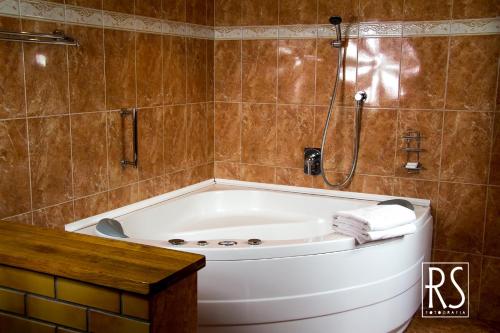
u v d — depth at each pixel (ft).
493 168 9.80
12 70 7.43
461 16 9.67
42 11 7.76
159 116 10.41
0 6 7.16
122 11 9.23
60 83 8.20
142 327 3.54
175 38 10.62
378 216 8.39
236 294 7.73
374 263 8.47
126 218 9.45
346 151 10.99
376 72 10.48
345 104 10.84
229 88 11.91
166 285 3.57
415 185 10.50
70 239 4.49
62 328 3.87
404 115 10.38
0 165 7.41
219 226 10.71
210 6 11.62
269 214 11.51
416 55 10.12
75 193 8.71
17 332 4.07
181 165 11.21
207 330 7.86
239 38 11.60
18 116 7.59
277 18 11.17
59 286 3.83
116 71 9.25
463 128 9.95
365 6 10.37
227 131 12.11
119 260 3.92
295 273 7.85
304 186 11.55
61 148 8.36
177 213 10.73
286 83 11.32
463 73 9.80
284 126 11.50
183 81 10.99
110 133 9.28
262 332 7.96
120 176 9.62
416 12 10.00
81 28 8.45
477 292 10.25
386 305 8.82
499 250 9.95
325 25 10.75
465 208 10.14
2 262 4.03
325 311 8.17
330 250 8.00
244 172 12.10
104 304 3.67
